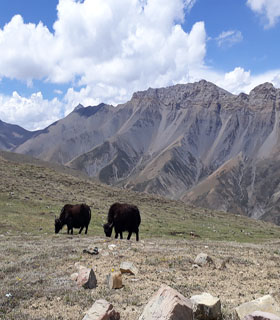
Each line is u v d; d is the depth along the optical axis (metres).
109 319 8.18
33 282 12.36
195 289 11.45
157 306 7.19
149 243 22.73
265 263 16.69
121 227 25.12
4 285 12.09
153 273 13.47
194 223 56.25
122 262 13.92
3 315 9.20
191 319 7.09
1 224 33.88
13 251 18.73
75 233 32.56
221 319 8.28
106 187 80.19
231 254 18.98
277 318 6.67
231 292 11.29
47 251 18.44
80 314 9.12
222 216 73.94
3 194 49.69
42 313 9.31
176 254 17.47
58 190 62.59
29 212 42.31
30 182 63.66
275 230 64.38
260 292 11.34
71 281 12.40
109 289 11.34
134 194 78.38
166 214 61.84
